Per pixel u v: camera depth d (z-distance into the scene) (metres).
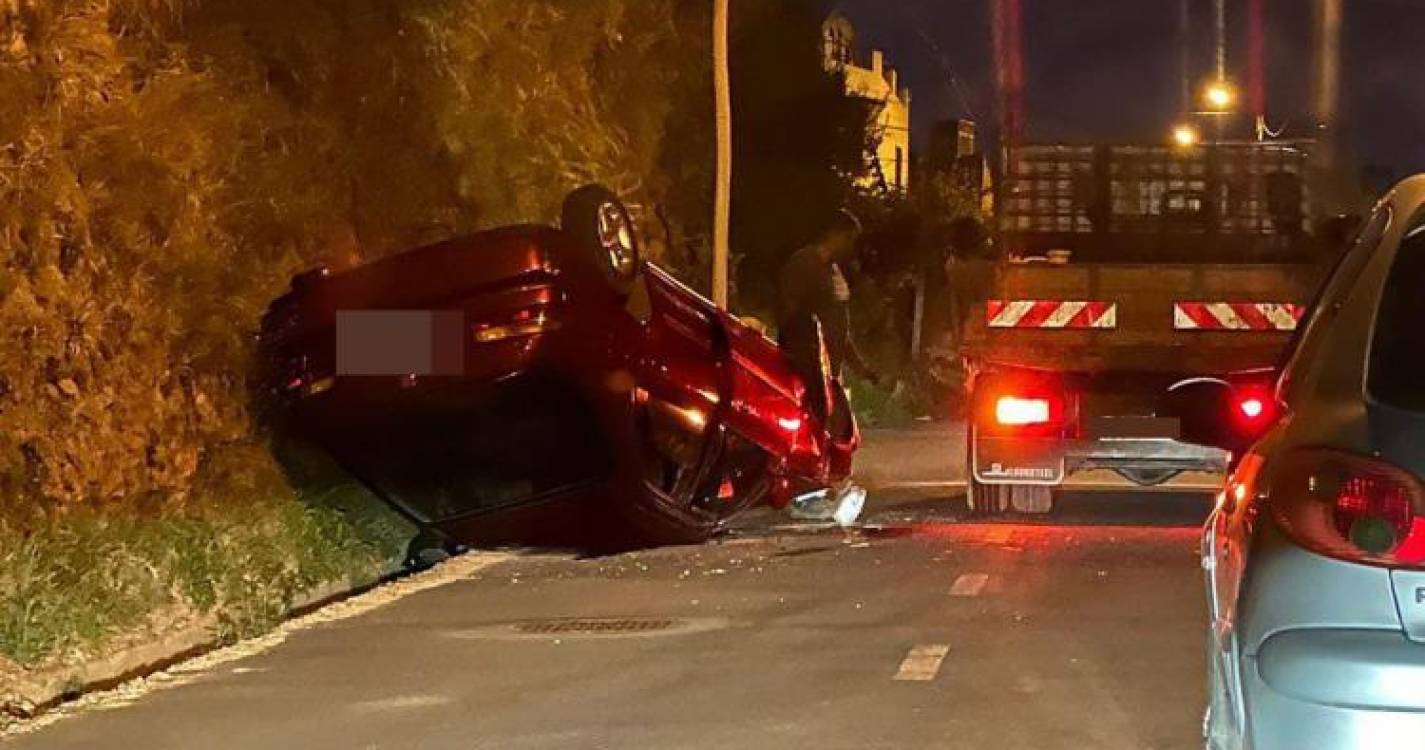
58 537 10.62
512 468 12.28
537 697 9.26
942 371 30.62
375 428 12.02
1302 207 17.27
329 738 8.52
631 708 8.95
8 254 10.71
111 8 11.93
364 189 14.98
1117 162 17.53
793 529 15.42
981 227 18.77
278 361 12.10
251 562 11.77
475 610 11.88
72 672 9.89
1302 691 4.83
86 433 11.19
